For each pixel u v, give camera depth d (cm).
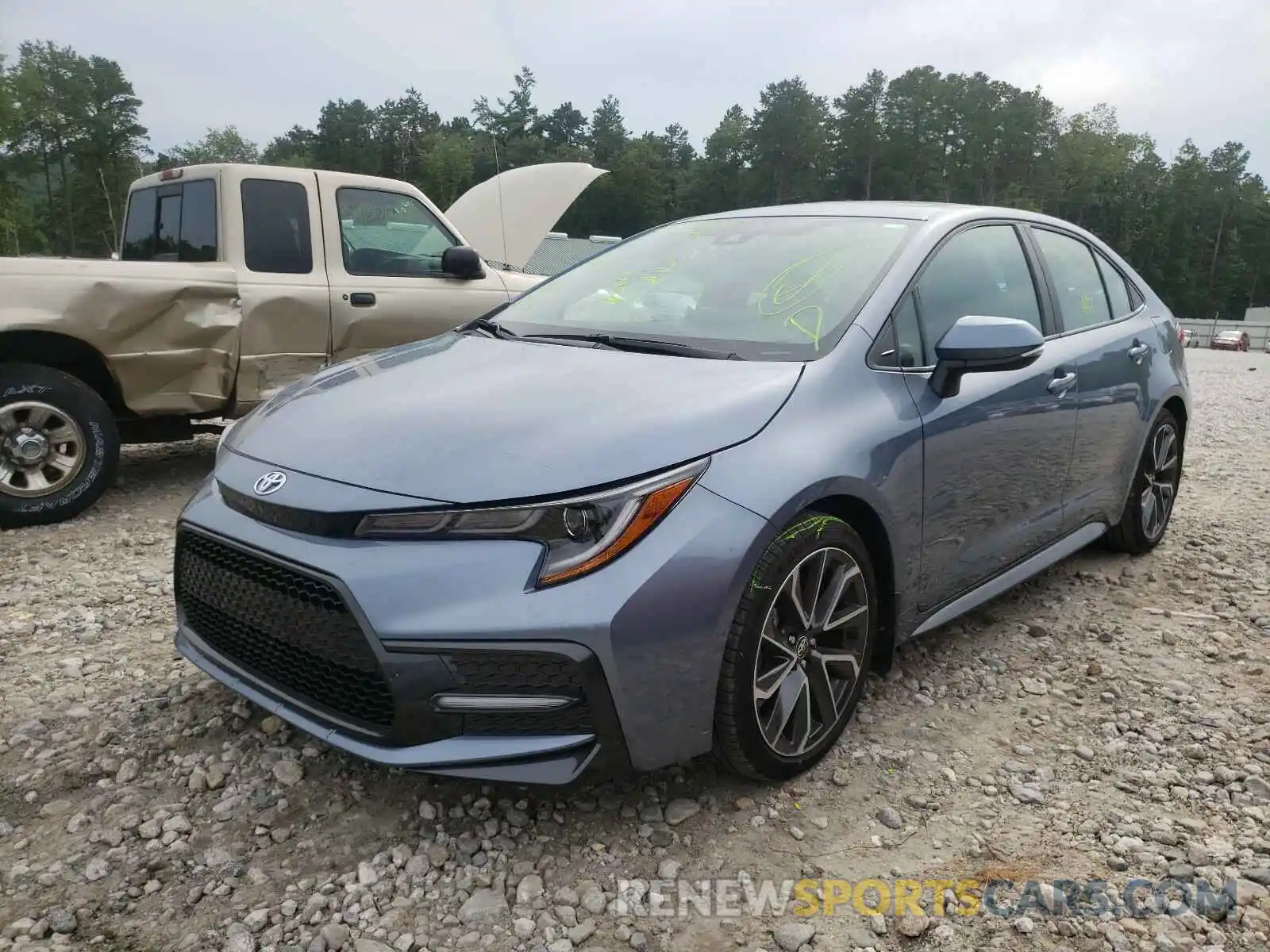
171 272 514
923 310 306
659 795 256
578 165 1031
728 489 228
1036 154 10419
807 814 250
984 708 312
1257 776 271
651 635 213
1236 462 747
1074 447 373
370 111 11919
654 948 203
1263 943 206
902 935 207
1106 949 204
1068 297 394
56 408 489
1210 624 389
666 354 283
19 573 425
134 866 224
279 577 230
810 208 370
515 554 211
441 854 229
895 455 271
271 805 249
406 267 633
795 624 248
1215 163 11094
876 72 10325
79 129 9381
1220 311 11350
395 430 243
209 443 721
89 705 300
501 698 211
